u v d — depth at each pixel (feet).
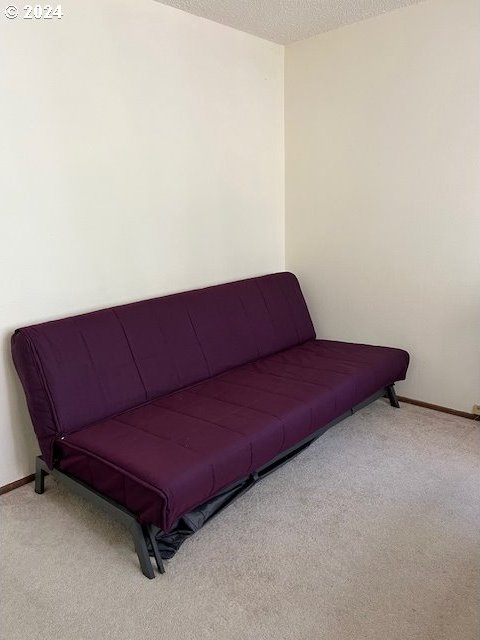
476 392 9.41
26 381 6.77
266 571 5.81
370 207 10.21
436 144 9.10
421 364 10.05
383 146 9.80
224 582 5.65
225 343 9.09
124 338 7.68
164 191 9.05
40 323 7.29
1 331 7.16
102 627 5.10
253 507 7.01
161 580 5.71
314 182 11.05
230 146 10.16
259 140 10.79
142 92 8.44
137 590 5.57
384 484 7.50
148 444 6.24
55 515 6.93
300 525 6.61
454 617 5.12
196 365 8.50
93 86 7.75
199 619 5.16
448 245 9.27
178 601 5.40
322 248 11.18
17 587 5.65
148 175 8.75
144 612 5.26
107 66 7.89
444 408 9.89
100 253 8.22
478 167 8.68
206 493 5.90
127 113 8.27
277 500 7.16
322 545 6.23
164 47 8.66
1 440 7.39
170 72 8.82
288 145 11.35
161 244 9.14
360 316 10.80
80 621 5.17
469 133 8.69
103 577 5.77
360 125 10.05
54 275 7.67
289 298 10.77
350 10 9.10
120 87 8.11
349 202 10.53
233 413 7.13
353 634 4.94
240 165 10.45
